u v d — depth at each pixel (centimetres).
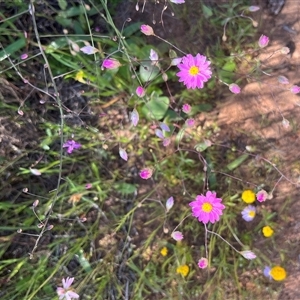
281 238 33
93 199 33
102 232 34
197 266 33
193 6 34
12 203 32
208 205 28
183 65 28
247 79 33
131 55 32
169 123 33
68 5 34
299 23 33
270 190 33
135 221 34
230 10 33
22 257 32
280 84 33
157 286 33
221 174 33
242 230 33
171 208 33
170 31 34
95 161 34
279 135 33
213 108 34
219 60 33
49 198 32
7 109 32
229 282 33
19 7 33
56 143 34
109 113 34
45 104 33
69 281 29
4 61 32
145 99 32
